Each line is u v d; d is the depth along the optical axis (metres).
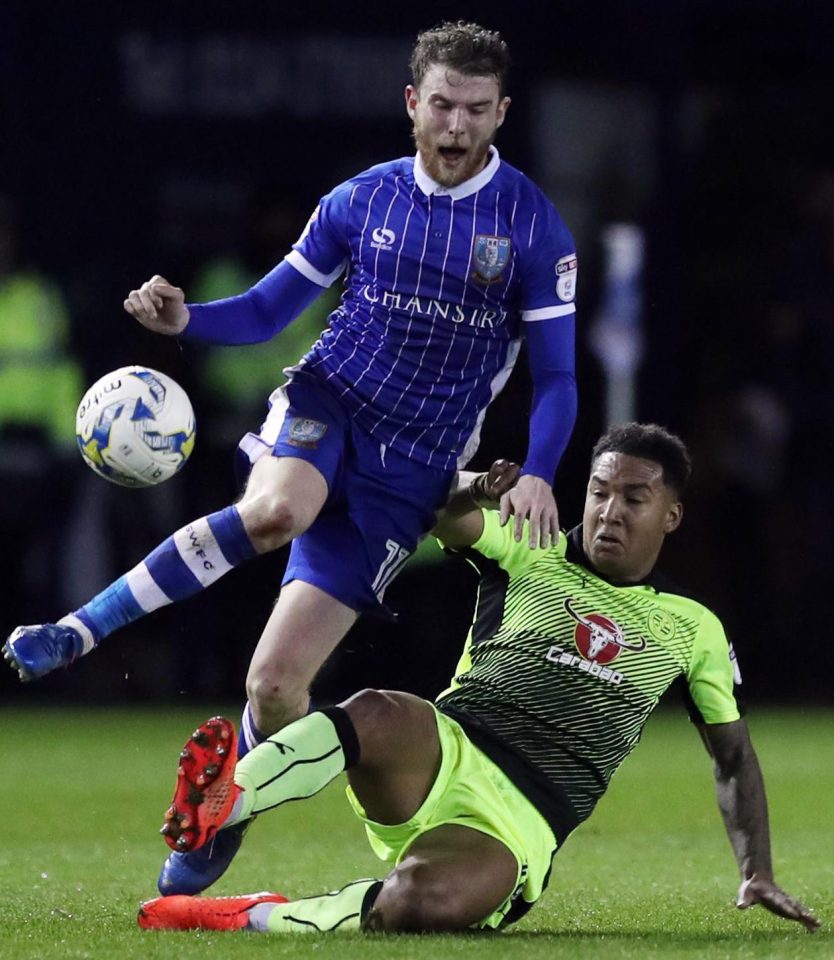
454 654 50.03
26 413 49.19
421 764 17.12
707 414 55.09
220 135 53.34
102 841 26.19
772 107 56.69
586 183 54.69
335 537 19.97
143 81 53.00
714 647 18.75
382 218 19.91
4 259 50.78
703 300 56.03
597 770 18.16
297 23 53.19
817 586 54.66
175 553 18.69
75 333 51.31
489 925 17.42
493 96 19.31
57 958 15.12
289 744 16.61
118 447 18.92
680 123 54.81
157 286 18.98
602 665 18.27
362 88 53.53
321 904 16.80
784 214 56.62
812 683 54.47
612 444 18.78
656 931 17.66
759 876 18.05
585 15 53.94
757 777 18.56
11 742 42.22
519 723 18.02
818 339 55.84
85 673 51.94
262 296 20.31
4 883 21.31
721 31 55.84
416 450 20.11
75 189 52.78
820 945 16.36
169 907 17.08
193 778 15.53
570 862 24.25
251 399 48.41
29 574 50.53
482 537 19.12
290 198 50.84
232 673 51.06
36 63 52.59
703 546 54.16
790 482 54.97
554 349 19.91
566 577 18.77
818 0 55.31
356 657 49.88
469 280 19.73
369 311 20.08
